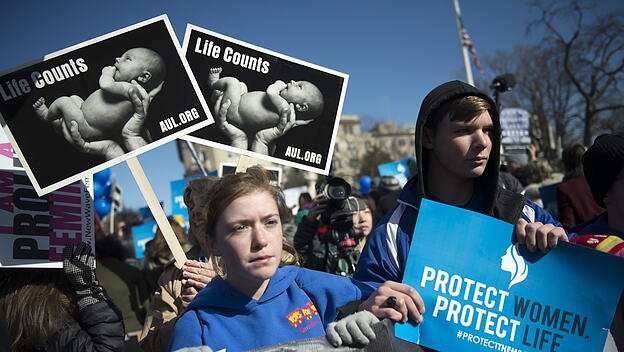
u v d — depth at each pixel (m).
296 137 3.17
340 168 79.38
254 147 3.09
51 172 2.62
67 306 2.46
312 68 3.25
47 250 2.61
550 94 34.97
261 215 1.85
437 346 1.83
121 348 2.42
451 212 1.95
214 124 3.05
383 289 1.84
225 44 3.12
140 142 2.77
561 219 4.58
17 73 2.64
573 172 5.26
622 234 2.37
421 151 2.15
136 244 9.97
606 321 1.89
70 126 2.68
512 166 6.62
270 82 3.17
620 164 2.31
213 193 1.96
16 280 2.51
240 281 1.94
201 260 3.01
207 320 1.90
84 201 2.75
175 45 2.88
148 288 5.47
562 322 1.90
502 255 1.94
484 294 1.90
